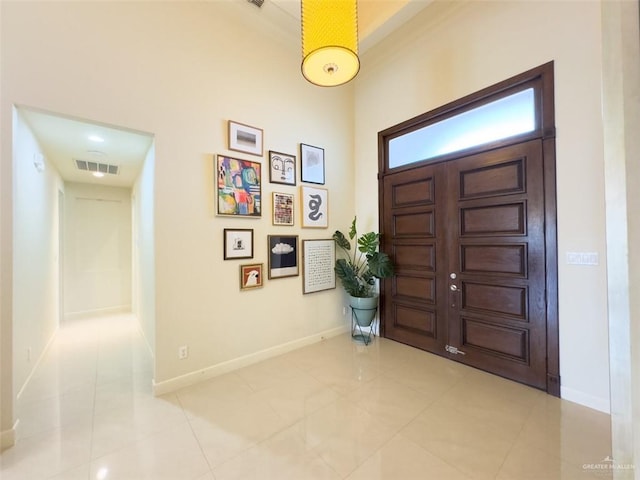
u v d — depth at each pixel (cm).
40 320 307
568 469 164
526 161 258
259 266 317
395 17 312
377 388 257
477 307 295
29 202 255
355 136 424
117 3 234
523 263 262
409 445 185
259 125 319
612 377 61
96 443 187
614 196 61
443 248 323
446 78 315
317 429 201
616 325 60
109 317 484
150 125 249
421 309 347
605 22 63
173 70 262
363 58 384
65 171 403
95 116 223
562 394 238
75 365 304
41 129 242
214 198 285
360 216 418
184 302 266
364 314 376
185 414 219
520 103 265
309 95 368
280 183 337
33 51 201
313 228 372
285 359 321
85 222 494
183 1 269
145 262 338
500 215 276
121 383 267
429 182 336
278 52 337
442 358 322
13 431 187
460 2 296
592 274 224
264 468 167
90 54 222
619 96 61
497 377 276
